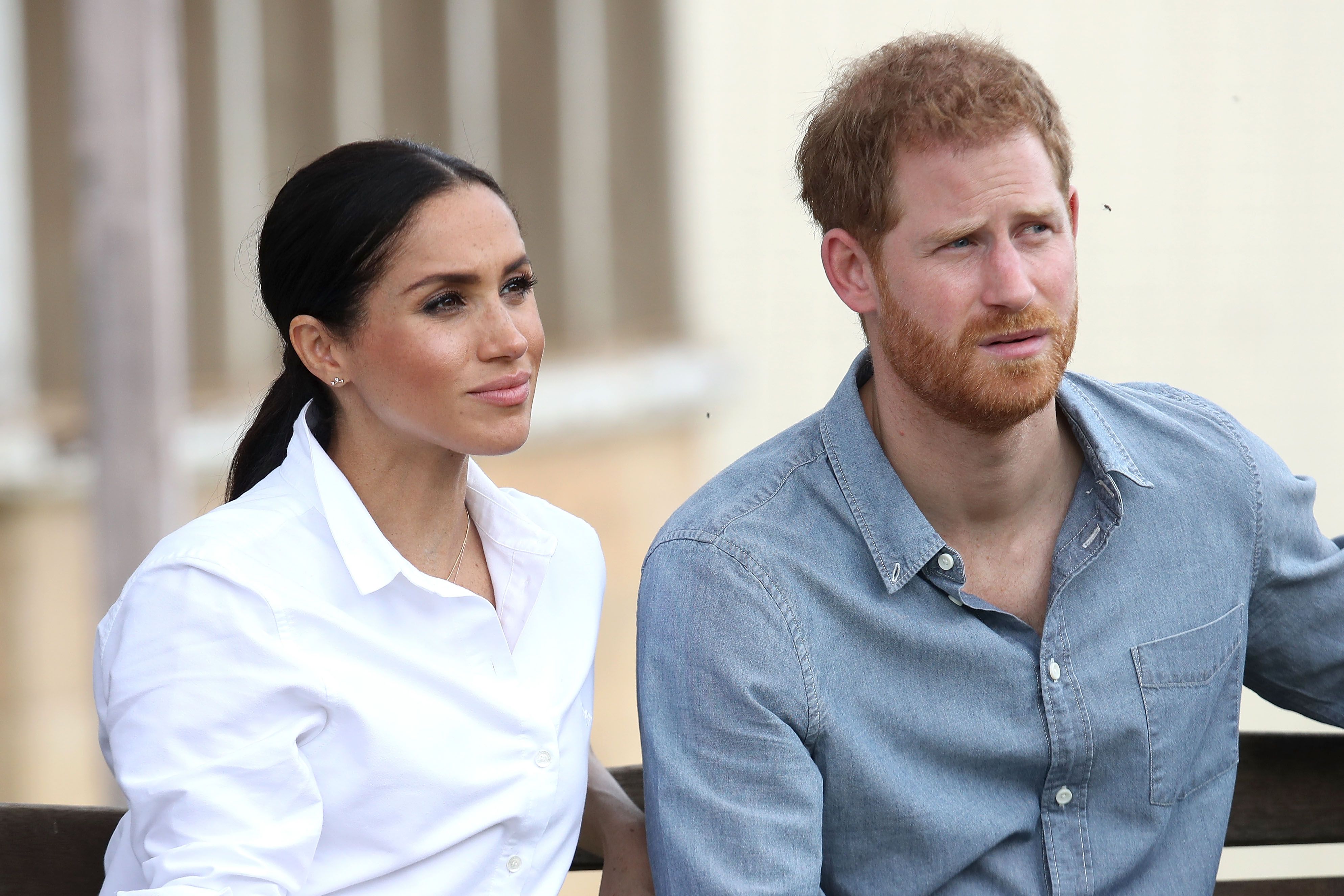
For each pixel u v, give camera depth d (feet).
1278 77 82.94
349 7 88.63
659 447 88.79
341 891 18.42
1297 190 82.69
